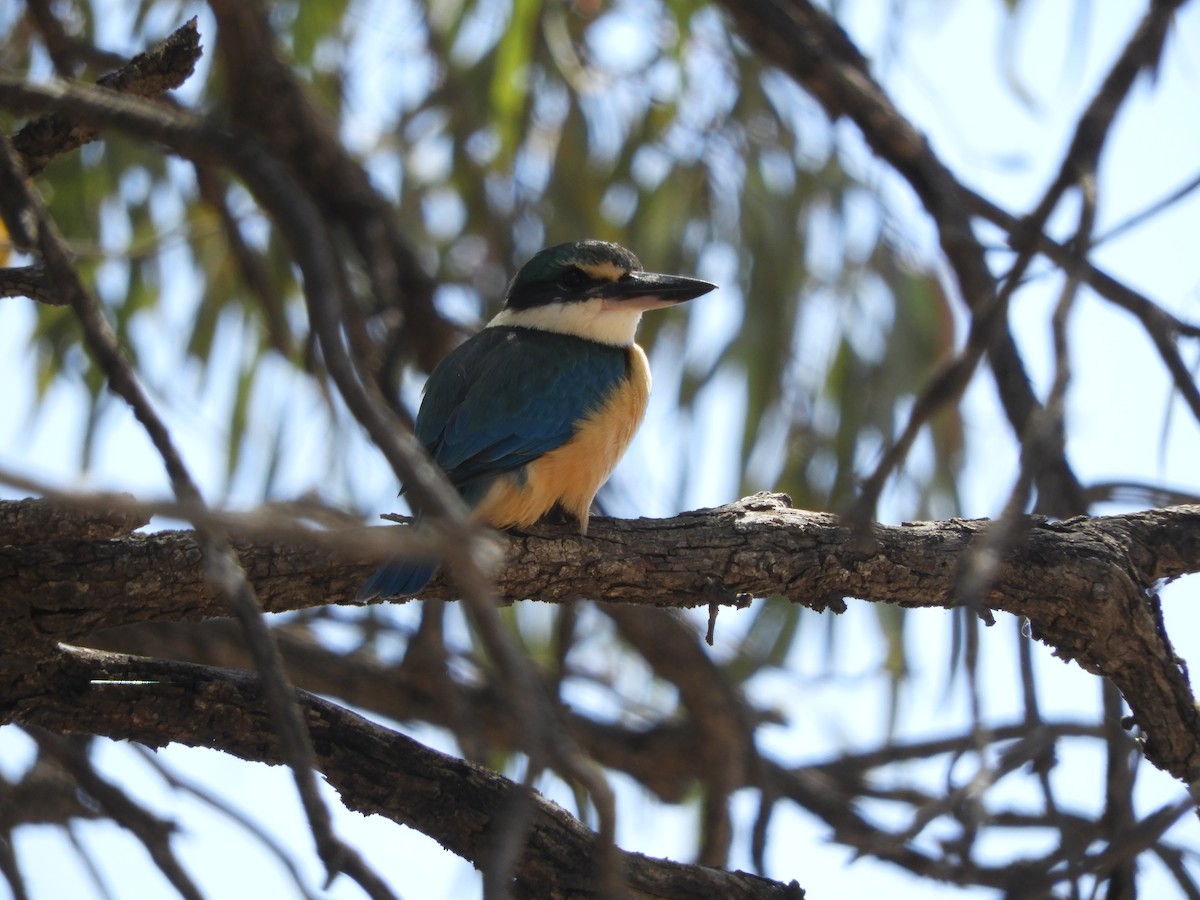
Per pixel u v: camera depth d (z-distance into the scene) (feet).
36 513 20.51
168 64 23.08
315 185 37.76
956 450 40.63
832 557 25.02
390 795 23.04
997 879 25.63
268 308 37.83
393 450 12.09
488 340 32.24
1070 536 25.45
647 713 42.42
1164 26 20.68
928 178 30.17
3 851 26.66
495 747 40.29
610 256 34.04
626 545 24.77
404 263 39.52
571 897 22.72
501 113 42.88
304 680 39.99
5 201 16.14
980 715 21.79
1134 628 25.11
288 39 43.98
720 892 23.07
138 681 22.50
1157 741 26.04
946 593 25.38
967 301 27.81
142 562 21.54
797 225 42.37
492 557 12.92
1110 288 25.46
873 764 41.52
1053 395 17.30
